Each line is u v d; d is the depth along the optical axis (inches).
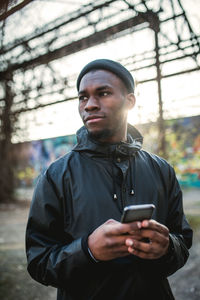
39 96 193.0
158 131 127.6
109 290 35.1
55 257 34.5
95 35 154.6
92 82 37.0
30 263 36.3
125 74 38.8
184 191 489.1
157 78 130.0
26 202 368.8
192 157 484.7
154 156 45.9
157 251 30.4
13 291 111.6
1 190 370.6
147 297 36.1
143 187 39.8
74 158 40.4
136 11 108.7
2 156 339.6
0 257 158.4
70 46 165.8
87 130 40.8
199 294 105.8
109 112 36.8
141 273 36.0
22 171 381.7
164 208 41.5
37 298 106.3
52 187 38.2
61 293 39.4
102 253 30.6
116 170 39.2
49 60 168.2
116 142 39.8
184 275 125.5
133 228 28.9
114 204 37.1
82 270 33.1
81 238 33.4
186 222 44.1
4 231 229.3
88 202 36.5
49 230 37.2
